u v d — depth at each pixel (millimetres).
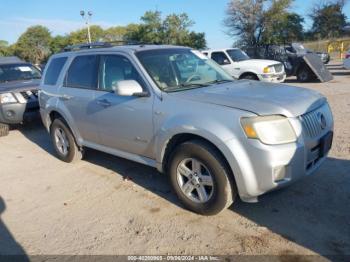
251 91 4051
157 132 4109
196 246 3461
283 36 47531
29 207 4531
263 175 3385
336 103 9328
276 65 13297
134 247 3521
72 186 5070
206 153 3648
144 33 48531
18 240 3791
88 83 5199
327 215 3797
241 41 45375
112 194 4707
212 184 3723
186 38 47594
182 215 4027
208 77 4801
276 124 3400
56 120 5926
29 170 5883
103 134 4996
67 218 4180
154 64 4477
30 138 8109
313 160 3732
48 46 67250
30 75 9812
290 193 4297
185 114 3801
